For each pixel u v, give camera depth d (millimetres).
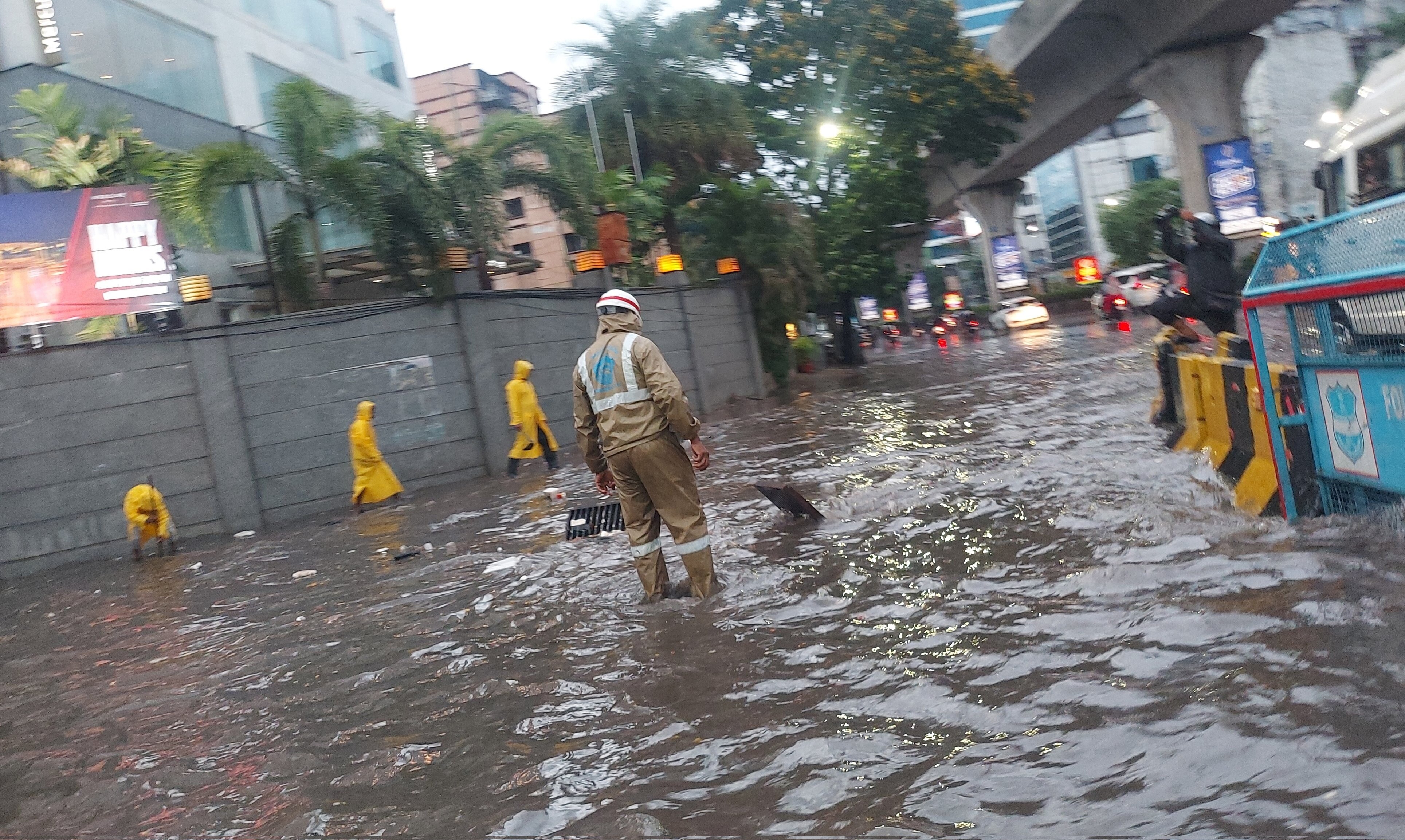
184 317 14648
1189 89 38219
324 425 15305
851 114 34250
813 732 3254
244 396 14773
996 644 3826
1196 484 6223
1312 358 4734
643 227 23672
